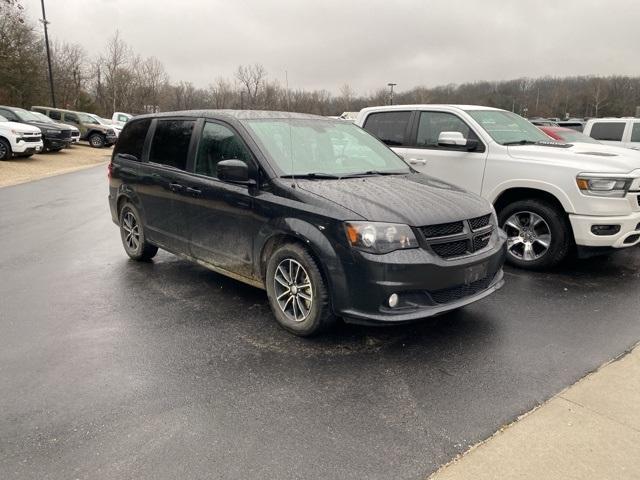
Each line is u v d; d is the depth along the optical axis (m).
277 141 4.56
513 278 5.59
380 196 3.95
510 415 3.00
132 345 3.95
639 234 5.55
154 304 4.83
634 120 12.02
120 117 38.44
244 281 4.62
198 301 4.91
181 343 3.98
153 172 5.54
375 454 2.66
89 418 2.98
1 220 9.38
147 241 5.93
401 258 3.57
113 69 53.16
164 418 2.98
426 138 6.86
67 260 6.46
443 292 3.80
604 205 5.32
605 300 4.91
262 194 4.23
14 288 5.32
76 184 15.14
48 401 3.16
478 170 6.18
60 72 50.00
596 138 12.54
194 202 4.94
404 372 3.52
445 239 3.77
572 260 6.35
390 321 3.57
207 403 3.14
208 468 2.55
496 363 3.64
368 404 3.13
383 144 5.46
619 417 2.96
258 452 2.68
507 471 2.52
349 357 3.75
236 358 3.73
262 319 4.46
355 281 3.63
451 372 3.52
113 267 6.11
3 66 37.06
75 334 4.16
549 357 3.73
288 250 4.00
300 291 4.03
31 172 17.89
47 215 9.91
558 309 4.67
